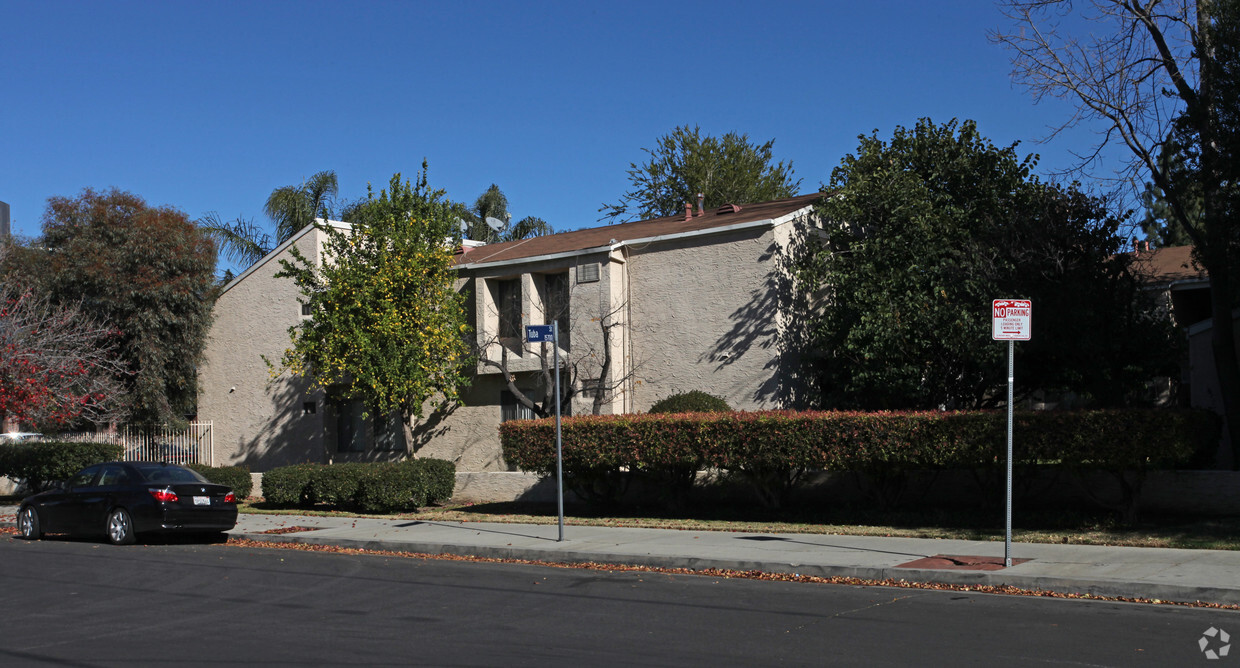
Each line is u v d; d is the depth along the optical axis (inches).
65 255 1064.2
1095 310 615.5
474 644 313.0
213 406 1104.8
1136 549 467.8
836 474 666.2
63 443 997.2
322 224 1026.1
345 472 792.9
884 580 430.9
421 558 553.3
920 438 560.1
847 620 343.6
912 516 609.3
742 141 1761.8
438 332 844.0
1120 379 634.2
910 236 710.5
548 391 831.7
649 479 703.7
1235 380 627.5
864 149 763.4
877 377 692.7
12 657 301.1
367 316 838.5
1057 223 636.7
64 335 907.4
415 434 968.9
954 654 289.0
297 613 374.6
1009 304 437.4
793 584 431.8
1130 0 629.9
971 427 547.8
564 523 661.9
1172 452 516.1
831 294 783.7
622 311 850.8
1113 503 572.4
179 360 1083.9
